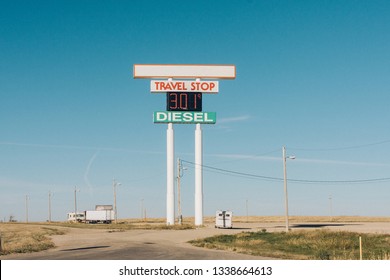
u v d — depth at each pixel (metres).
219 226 85.62
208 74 97.69
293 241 47.28
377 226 86.38
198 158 97.50
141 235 65.75
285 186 61.88
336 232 50.34
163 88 96.81
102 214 132.62
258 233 58.59
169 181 98.25
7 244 43.91
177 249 40.19
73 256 32.62
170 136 98.19
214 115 97.75
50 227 94.81
